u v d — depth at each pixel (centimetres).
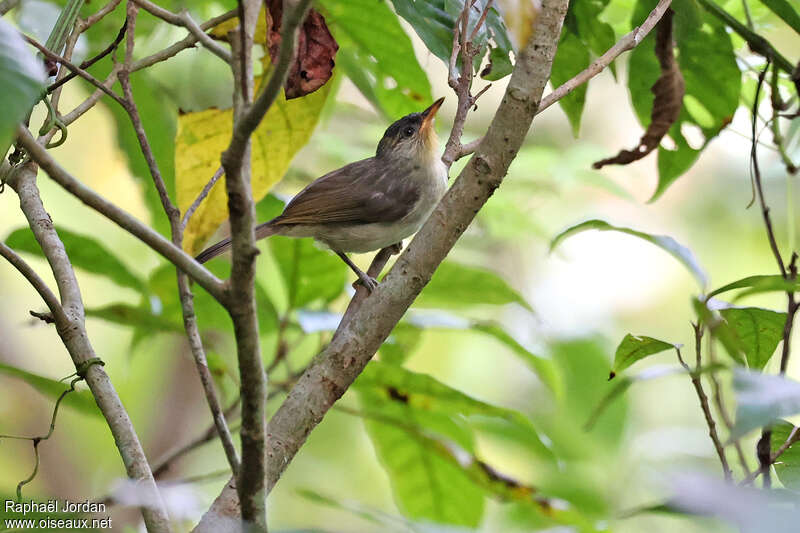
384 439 973
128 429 557
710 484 305
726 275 1830
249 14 477
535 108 588
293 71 760
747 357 653
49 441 1517
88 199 442
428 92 998
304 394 595
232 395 1296
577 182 1389
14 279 1661
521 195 1410
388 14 921
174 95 1185
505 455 1542
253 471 476
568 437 1322
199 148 898
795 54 1527
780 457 625
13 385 1527
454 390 833
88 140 1694
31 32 908
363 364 604
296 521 1585
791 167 870
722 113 953
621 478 1304
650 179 1884
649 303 1856
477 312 1530
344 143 1411
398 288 601
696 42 921
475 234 1442
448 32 794
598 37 918
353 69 1041
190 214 662
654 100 902
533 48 582
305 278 917
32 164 681
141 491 390
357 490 1655
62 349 1677
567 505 872
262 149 934
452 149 766
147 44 1156
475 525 1014
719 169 1852
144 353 1625
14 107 357
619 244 1867
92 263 898
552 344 1338
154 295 937
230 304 448
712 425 589
